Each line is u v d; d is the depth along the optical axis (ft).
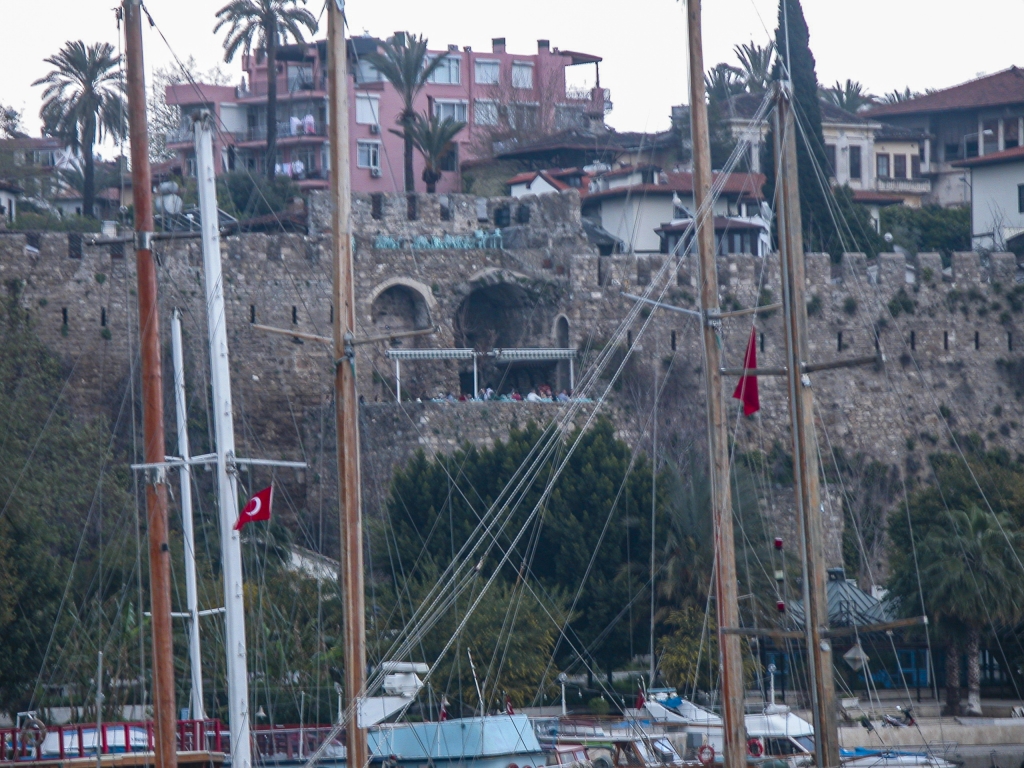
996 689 478.18
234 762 267.18
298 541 633.61
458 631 346.13
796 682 435.53
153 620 248.52
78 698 361.71
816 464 250.57
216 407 282.77
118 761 284.00
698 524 460.55
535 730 356.79
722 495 263.29
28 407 531.50
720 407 265.34
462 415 627.05
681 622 451.94
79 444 520.83
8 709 380.17
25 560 398.01
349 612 254.88
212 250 291.58
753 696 434.30
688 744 361.30
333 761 315.99
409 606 419.33
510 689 404.77
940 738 388.16
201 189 293.64
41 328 650.43
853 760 330.95
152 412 256.11
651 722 365.81
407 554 487.20
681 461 636.07
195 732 297.74
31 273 652.48
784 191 256.73
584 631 466.70
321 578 435.94
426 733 319.27
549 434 519.19
